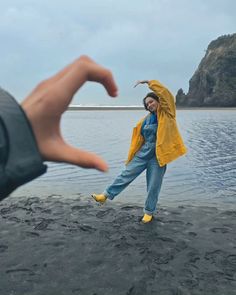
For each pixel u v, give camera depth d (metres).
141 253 4.91
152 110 6.06
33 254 4.91
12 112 0.47
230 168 12.30
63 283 4.12
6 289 3.98
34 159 0.47
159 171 6.16
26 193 8.53
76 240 5.41
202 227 5.98
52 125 0.49
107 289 3.99
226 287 4.05
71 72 0.50
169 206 7.36
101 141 23.30
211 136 25.50
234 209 7.15
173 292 3.93
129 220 6.34
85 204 7.45
